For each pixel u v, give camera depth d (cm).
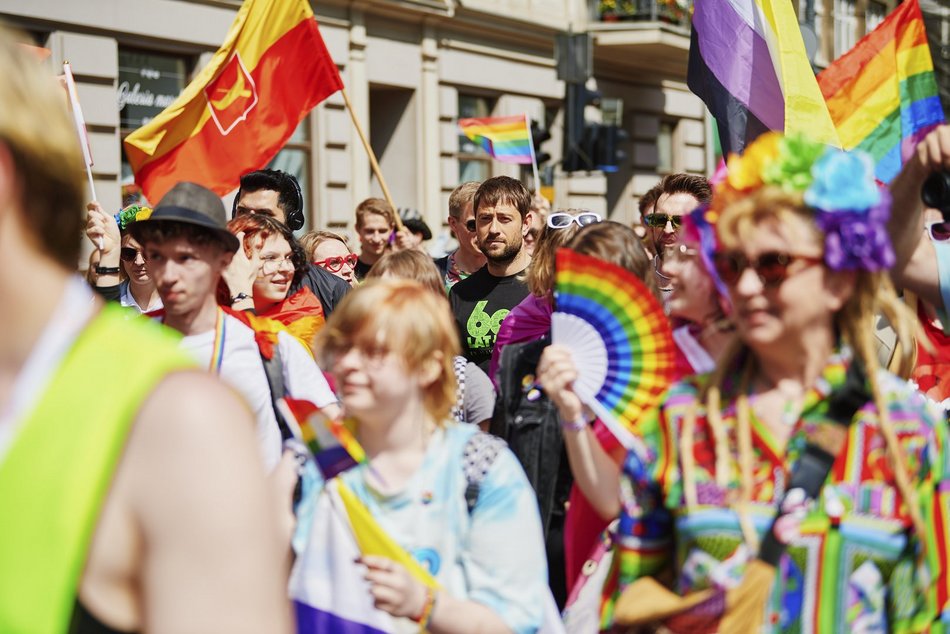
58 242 115
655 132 2089
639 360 271
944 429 193
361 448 246
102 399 110
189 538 109
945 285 242
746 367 198
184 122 579
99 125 1059
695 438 197
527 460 330
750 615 185
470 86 1603
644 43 1839
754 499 190
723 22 482
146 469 109
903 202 237
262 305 429
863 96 502
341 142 1362
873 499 186
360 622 233
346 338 238
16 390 111
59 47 1020
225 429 111
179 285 325
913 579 189
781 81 476
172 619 108
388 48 1445
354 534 231
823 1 2208
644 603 193
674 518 200
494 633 226
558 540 327
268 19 587
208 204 328
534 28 1703
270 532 113
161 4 1113
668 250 502
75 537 107
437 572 235
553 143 1820
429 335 239
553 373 264
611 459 269
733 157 204
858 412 189
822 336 193
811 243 189
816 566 185
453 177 1574
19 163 112
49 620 107
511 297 511
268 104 588
